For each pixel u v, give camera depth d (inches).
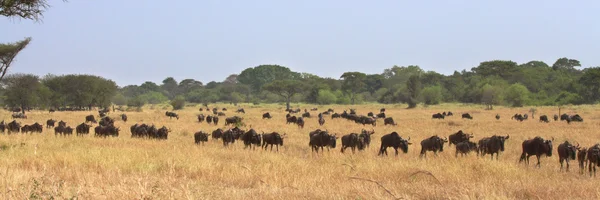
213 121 5398.6
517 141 2920.8
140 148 2181.3
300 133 3649.1
